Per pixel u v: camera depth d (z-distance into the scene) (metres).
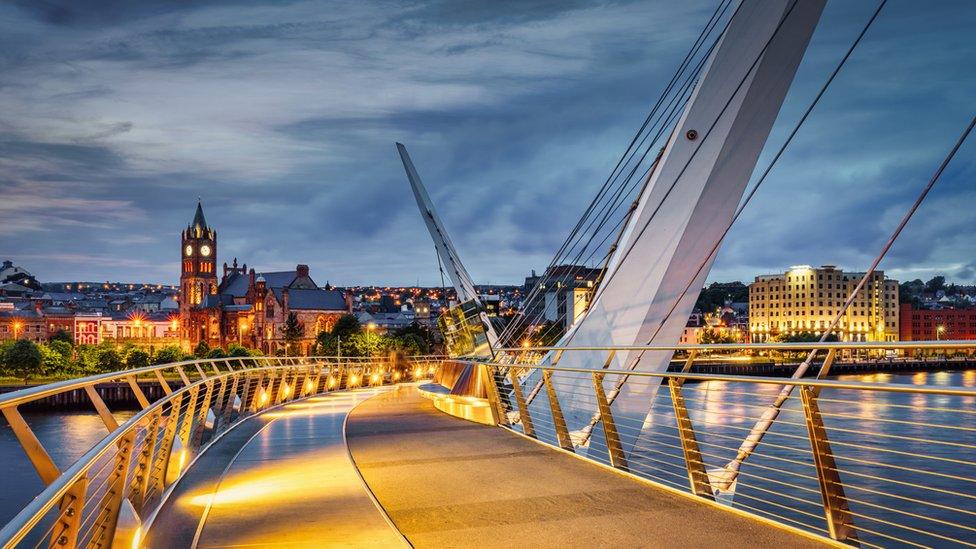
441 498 10.79
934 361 167.88
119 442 7.21
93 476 5.67
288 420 22.55
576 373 21.59
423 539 8.59
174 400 10.95
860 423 56.97
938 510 36.94
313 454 15.12
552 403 15.98
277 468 13.44
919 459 45.94
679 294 19.67
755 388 69.12
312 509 10.06
